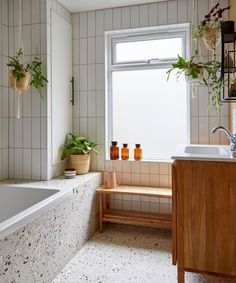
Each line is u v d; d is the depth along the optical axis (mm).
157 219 2475
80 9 2775
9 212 2172
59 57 2631
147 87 2826
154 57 2789
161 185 2693
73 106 2914
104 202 2809
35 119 2479
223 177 1566
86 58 2854
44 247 1698
